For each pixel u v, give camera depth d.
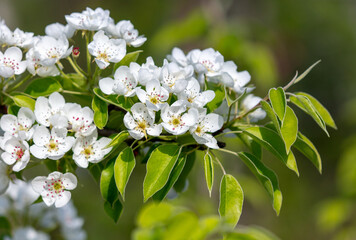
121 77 0.88
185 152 0.89
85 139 0.87
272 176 0.89
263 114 0.94
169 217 0.87
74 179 0.87
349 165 1.57
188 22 1.71
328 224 1.57
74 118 0.87
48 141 0.86
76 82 0.93
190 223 0.87
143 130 0.86
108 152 0.87
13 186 1.09
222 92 0.92
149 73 0.87
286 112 0.87
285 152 0.89
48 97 0.92
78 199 1.92
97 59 0.90
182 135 0.89
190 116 0.87
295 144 0.92
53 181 0.87
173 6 2.04
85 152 0.87
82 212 1.90
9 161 0.87
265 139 0.89
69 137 0.86
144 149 0.95
